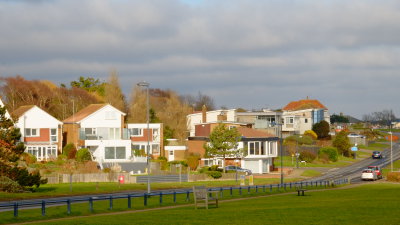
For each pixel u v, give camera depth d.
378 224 28.78
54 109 146.00
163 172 89.56
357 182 85.06
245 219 32.62
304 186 70.69
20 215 37.44
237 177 89.56
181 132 144.12
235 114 154.12
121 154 105.06
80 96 152.12
